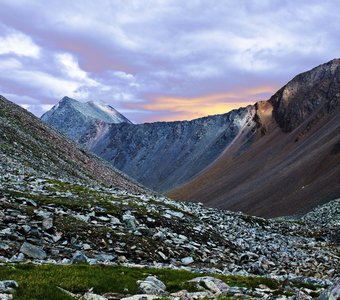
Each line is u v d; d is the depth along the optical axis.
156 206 47.62
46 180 52.09
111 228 33.25
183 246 35.03
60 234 28.98
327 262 43.59
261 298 18.28
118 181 106.06
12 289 14.95
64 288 16.83
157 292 17.50
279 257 42.03
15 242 25.41
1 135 75.62
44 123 115.06
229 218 66.25
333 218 95.38
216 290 19.17
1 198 33.34
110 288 17.52
